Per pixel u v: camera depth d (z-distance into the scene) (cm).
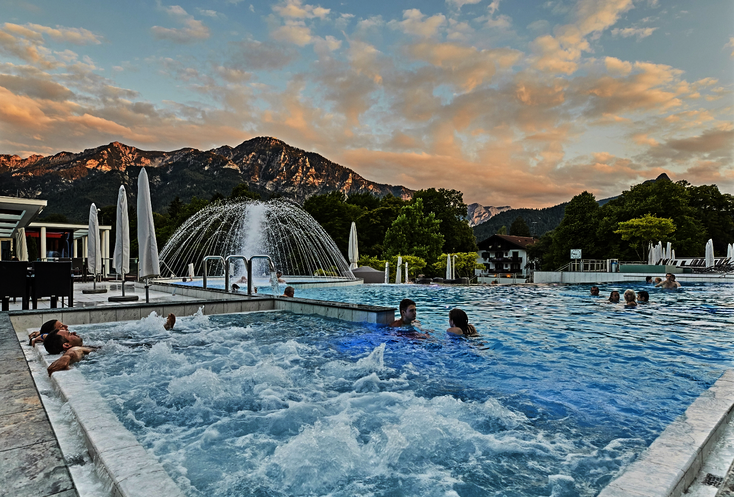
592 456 233
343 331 641
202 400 335
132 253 4794
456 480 209
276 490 200
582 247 4388
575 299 1304
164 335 609
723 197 4450
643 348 552
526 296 1415
